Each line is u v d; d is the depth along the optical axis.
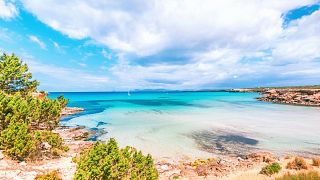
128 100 175.88
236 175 25.89
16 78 47.38
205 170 27.95
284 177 20.94
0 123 30.56
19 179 21.80
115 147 20.80
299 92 149.25
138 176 20.38
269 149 37.75
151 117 73.62
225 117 72.38
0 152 28.25
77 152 34.38
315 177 20.27
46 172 24.11
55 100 44.19
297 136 45.88
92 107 112.50
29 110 33.84
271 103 132.25
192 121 64.75
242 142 42.00
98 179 19.22
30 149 27.45
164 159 33.00
